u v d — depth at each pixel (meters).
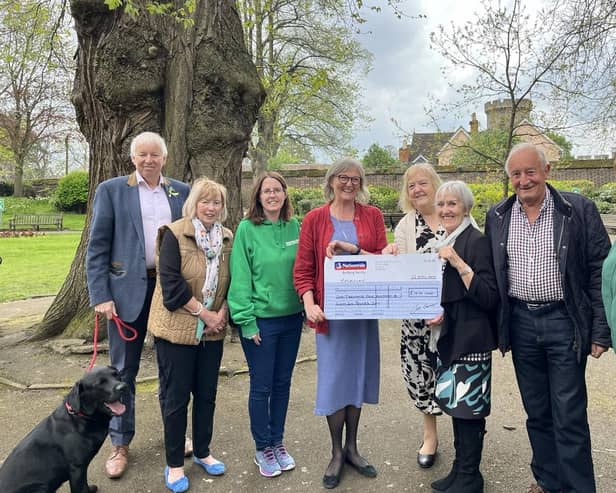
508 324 2.85
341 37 21.38
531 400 2.90
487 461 3.43
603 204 22.45
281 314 3.20
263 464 3.27
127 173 5.52
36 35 7.91
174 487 3.07
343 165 3.13
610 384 4.82
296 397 4.59
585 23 8.80
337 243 3.00
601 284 2.59
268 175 3.19
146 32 5.41
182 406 3.07
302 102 23.12
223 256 3.16
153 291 3.45
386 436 3.82
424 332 3.29
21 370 5.15
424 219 3.34
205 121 5.63
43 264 14.60
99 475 3.26
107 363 5.34
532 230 2.76
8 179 43.56
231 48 5.87
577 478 2.68
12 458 2.62
